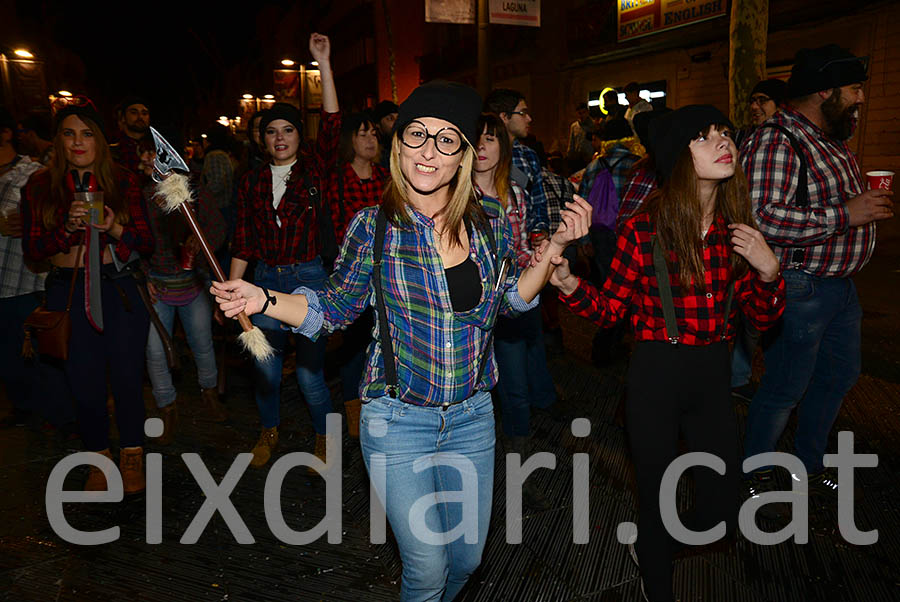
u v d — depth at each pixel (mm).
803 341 3109
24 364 4266
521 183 3668
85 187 3068
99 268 3260
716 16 12633
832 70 2953
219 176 5789
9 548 3051
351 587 2797
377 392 1991
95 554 3016
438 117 1868
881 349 5594
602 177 4898
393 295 1941
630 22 14766
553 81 17562
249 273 5684
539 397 4469
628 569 2863
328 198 3842
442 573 1997
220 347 6191
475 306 1994
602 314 2436
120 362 3422
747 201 2406
